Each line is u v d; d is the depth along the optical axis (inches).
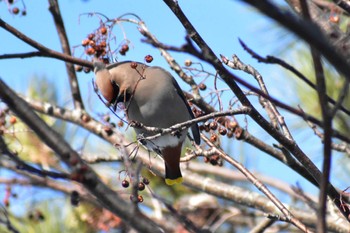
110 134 449.4
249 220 507.5
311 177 375.6
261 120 315.6
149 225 253.8
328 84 396.5
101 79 386.6
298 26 166.9
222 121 380.5
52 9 436.5
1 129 416.5
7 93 259.8
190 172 467.5
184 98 400.2
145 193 496.7
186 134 392.2
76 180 253.9
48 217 450.3
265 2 165.0
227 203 508.4
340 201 331.3
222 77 308.5
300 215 440.8
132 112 395.5
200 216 493.0
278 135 320.2
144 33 377.4
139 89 389.4
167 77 398.3
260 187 351.6
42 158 456.4
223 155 366.9
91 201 364.5
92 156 441.4
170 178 406.3
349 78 175.2
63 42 437.7
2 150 251.0
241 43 243.4
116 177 488.1
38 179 414.0
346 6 309.0
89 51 393.4
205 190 458.0
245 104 313.1
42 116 514.0
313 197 500.7
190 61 377.1
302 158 325.1
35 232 446.9
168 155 398.0
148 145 401.7
